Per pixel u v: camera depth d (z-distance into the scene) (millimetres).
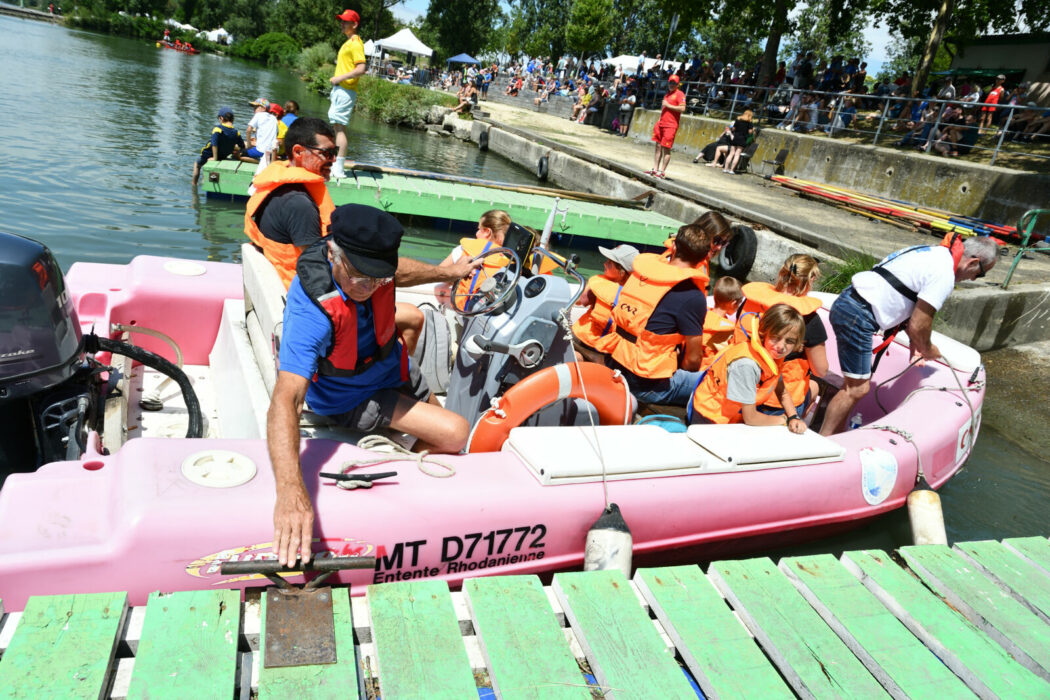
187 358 4305
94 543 2150
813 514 3482
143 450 2439
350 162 12047
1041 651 2736
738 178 16594
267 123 11523
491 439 3168
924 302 3961
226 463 2465
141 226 8547
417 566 2574
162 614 2098
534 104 36906
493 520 2652
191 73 35344
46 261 2775
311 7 59875
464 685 2084
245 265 3742
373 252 2238
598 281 4246
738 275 5590
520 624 2336
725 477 3176
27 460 2859
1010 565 3289
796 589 2863
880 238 10844
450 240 10789
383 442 2748
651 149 21922
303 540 2080
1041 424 6320
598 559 2689
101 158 11688
